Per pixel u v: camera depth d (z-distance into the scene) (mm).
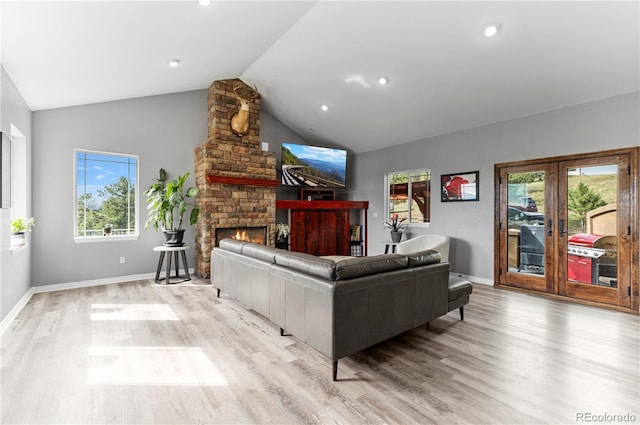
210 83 5332
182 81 4797
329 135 6695
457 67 3797
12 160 3764
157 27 2924
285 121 6707
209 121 5570
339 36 3814
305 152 6418
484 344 2670
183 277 5074
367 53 3990
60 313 3352
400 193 6293
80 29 2594
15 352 2455
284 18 3551
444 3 3031
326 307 2104
